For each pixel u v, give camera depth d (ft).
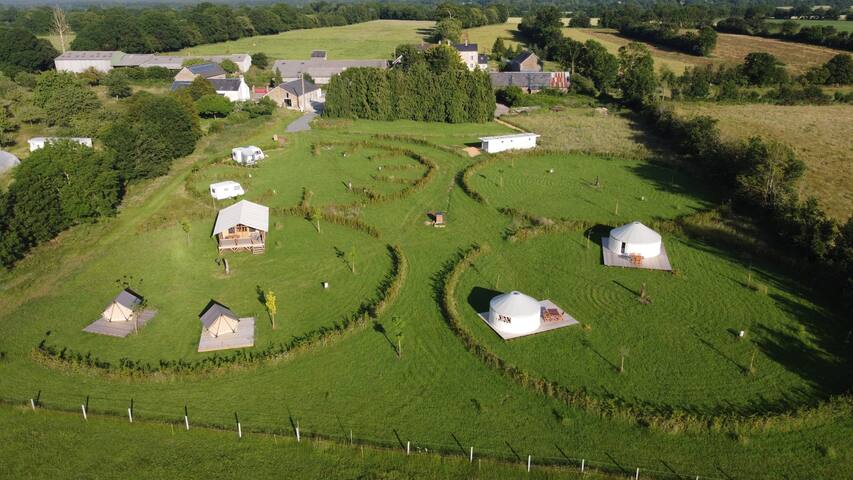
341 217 218.38
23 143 314.35
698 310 157.07
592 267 182.39
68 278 179.73
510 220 218.59
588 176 268.21
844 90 428.56
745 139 305.53
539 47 635.66
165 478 107.34
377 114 386.93
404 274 178.50
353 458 111.65
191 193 248.73
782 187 216.33
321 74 533.96
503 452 111.86
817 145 297.33
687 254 189.47
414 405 124.67
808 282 169.58
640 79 411.13
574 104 423.64
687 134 297.74
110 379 133.08
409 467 109.50
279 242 203.72
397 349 142.92
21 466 109.70
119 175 247.50
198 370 133.69
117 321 155.53
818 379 129.70
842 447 111.24
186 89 391.24
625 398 124.67
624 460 109.50
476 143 326.44
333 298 166.81
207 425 119.44
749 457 109.50
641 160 290.76
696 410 120.78
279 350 142.82
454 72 376.07
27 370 136.26
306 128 367.45
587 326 149.59
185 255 195.11
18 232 188.03
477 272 180.14
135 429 119.03
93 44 611.88
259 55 597.93
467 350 142.20
